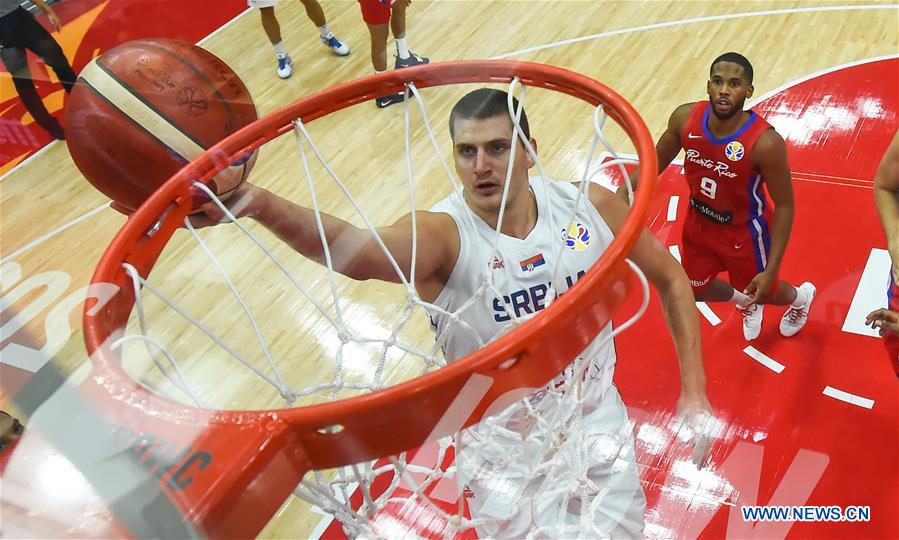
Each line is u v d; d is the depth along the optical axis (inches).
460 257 55.4
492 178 53.2
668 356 89.0
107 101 46.3
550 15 154.4
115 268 42.0
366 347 81.1
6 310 44.9
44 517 27.8
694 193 85.3
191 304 85.8
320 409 31.9
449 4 161.9
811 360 89.7
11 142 87.6
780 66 134.7
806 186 110.6
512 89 53.7
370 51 149.9
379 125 113.8
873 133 116.7
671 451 79.7
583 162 112.3
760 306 90.4
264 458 30.6
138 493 28.6
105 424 31.5
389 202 100.7
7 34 67.0
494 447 50.7
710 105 79.0
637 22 150.7
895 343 76.0
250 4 136.6
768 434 82.6
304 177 107.0
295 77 145.3
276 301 87.4
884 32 138.6
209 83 49.0
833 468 78.2
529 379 35.9
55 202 85.4
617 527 59.5
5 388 34.2
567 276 55.7
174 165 47.5
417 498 55.2
